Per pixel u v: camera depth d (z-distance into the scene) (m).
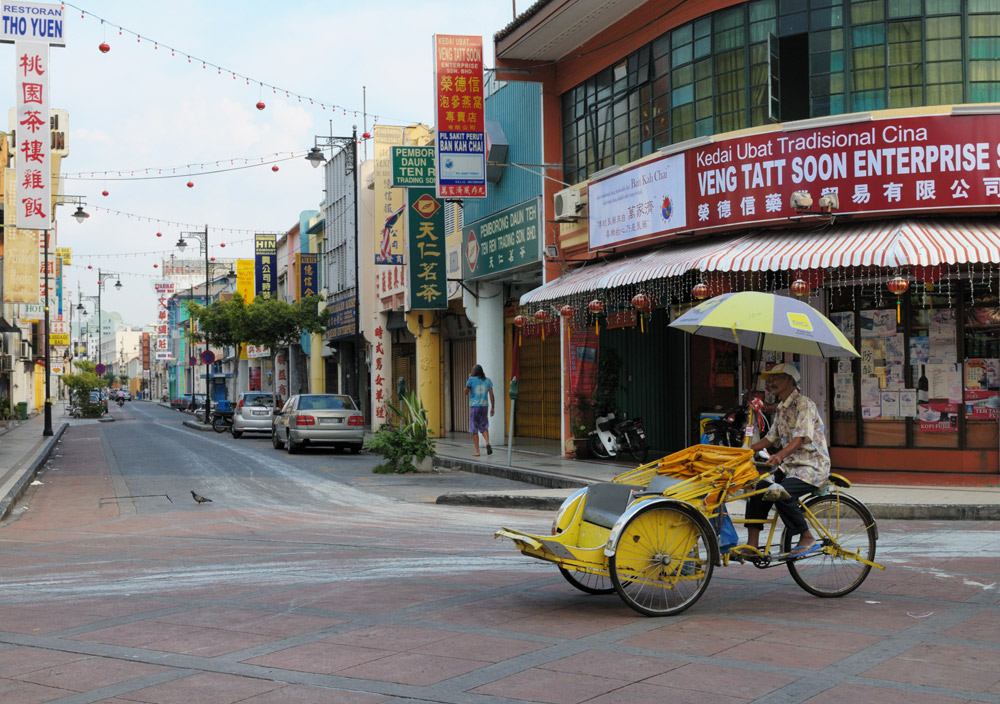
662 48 17.08
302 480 18.28
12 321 38.41
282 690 5.04
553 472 16.86
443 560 9.10
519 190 22.55
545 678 5.16
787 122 14.48
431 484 17.28
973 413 14.44
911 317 14.77
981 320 14.40
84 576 8.64
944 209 13.53
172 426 48.00
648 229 16.77
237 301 43.53
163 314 111.62
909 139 13.65
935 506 11.69
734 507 12.60
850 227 14.13
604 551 6.66
